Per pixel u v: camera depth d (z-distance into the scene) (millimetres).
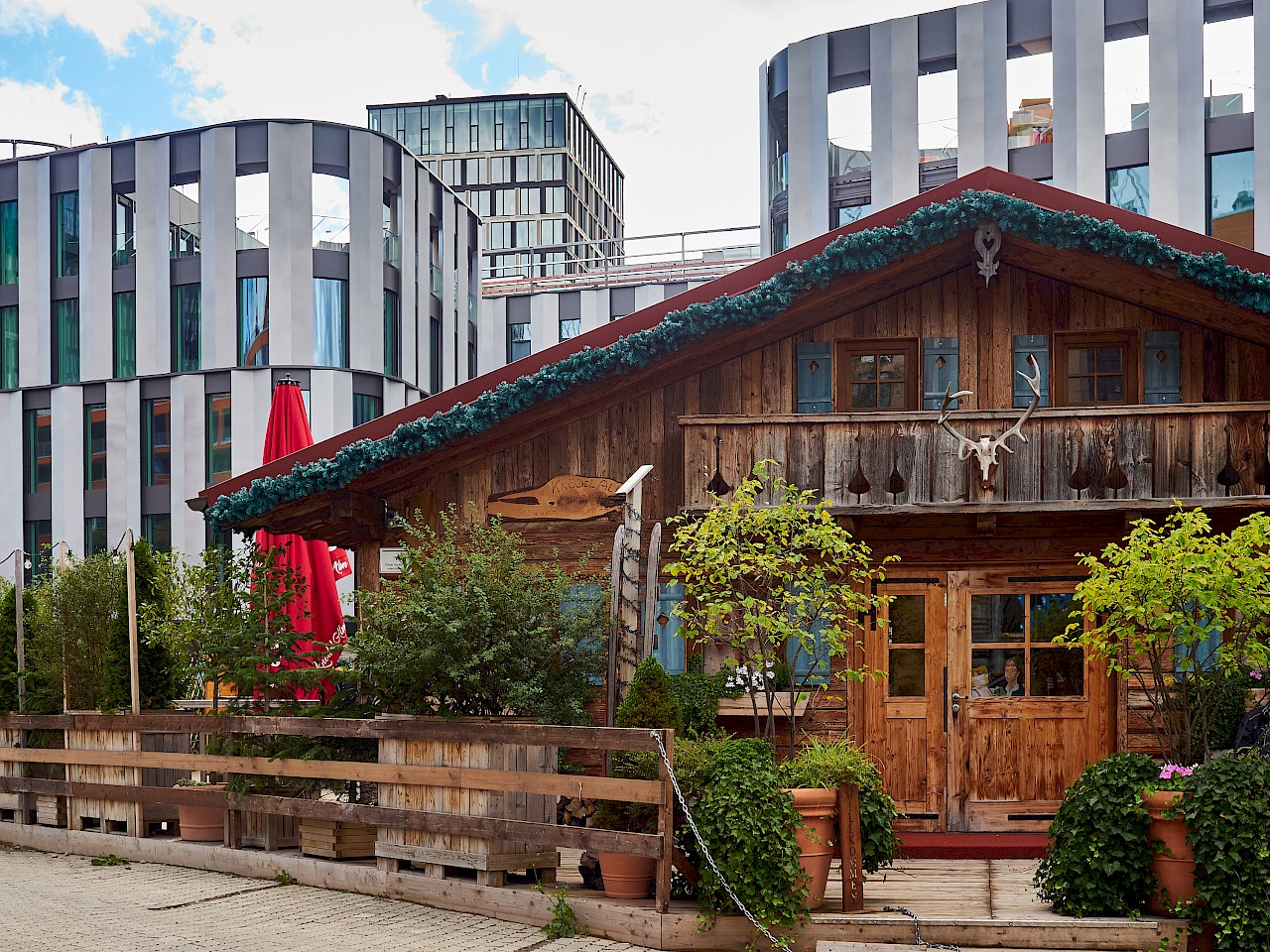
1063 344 11734
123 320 34844
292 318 33594
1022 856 10492
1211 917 7637
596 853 8789
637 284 46594
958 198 10781
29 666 12969
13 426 35625
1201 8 30750
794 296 11070
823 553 10305
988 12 32969
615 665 9945
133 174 34812
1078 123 31828
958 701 11320
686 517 11258
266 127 33938
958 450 10984
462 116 95438
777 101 35875
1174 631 8945
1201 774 7883
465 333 41156
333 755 10148
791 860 7863
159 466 34250
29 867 11164
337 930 8391
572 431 12070
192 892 9758
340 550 14242
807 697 11016
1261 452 10758
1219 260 10422
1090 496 10852
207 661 11070
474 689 9586
